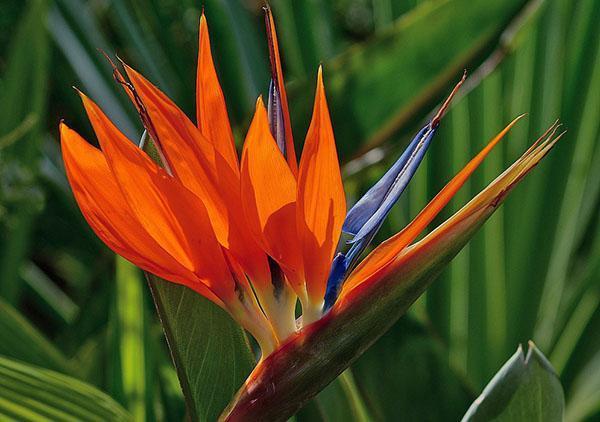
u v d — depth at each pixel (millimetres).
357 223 870
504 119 1477
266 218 832
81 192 842
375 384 1073
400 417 1073
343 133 1117
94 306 1257
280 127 864
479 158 847
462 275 1414
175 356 892
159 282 891
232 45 1411
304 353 855
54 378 980
